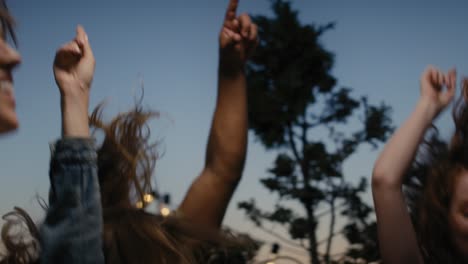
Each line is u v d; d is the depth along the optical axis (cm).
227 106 144
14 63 89
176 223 125
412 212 152
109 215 119
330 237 1279
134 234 116
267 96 1380
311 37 1387
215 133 142
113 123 125
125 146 124
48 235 99
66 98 111
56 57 113
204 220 135
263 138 1400
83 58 114
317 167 1341
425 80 143
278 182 1341
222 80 146
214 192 137
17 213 116
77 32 115
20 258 114
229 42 145
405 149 138
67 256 98
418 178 152
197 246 123
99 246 100
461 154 144
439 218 145
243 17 146
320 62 1396
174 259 117
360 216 1288
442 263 145
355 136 1378
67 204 100
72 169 102
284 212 1307
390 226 137
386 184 137
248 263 128
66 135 108
